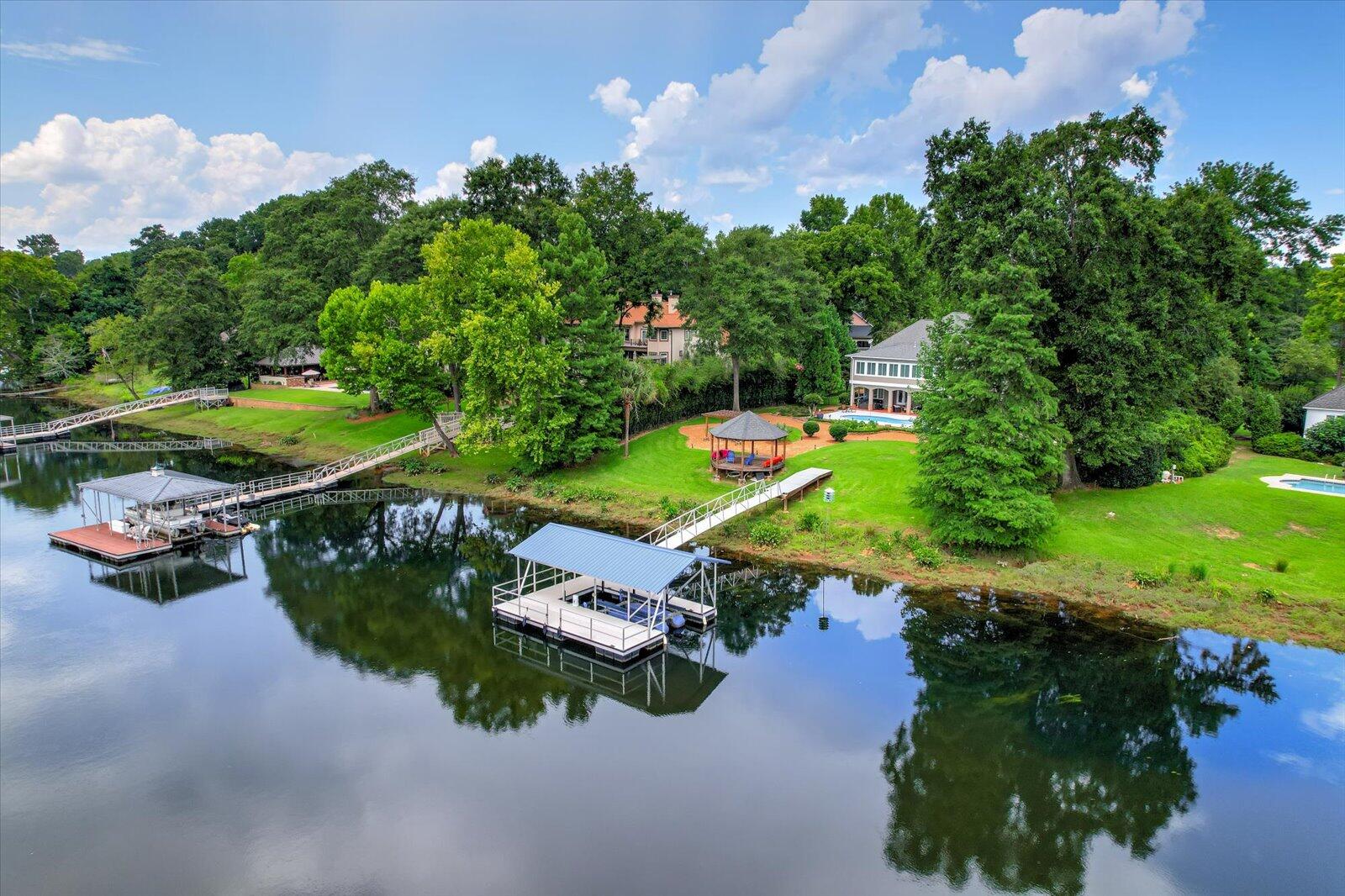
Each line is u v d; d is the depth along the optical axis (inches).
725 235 2780.5
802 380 2947.8
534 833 771.4
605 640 1170.6
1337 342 2659.9
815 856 735.7
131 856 737.0
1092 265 1480.1
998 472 1403.8
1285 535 1445.6
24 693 1052.5
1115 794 832.3
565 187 3053.6
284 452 2726.4
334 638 1248.8
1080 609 1288.1
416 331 2351.1
